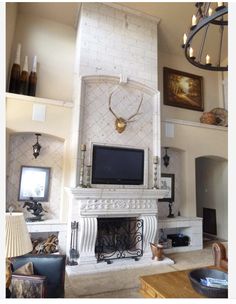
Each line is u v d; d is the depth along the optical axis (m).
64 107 4.71
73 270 3.72
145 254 4.42
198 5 2.44
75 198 4.04
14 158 4.52
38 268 2.23
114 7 5.16
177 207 5.73
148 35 5.44
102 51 4.89
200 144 5.91
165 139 5.47
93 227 4.08
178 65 6.47
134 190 4.42
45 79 5.06
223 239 6.40
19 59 4.78
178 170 5.87
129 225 4.75
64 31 5.39
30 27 5.12
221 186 6.69
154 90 5.16
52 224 4.29
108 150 4.57
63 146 4.87
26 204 4.38
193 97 6.48
